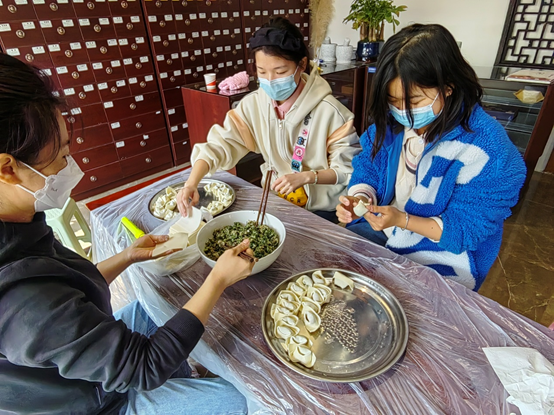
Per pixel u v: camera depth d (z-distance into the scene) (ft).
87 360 1.71
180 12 8.96
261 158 8.98
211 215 3.67
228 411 2.58
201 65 9.94
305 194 4.98
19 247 1.73
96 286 2.12
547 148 8.77
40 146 1.64
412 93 2.60
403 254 3.65
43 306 1.62
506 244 6.57
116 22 8.09
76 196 8.89
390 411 1.81
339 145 4.57
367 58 10.20
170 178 4.79
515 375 1.89
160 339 1.93
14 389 1.88
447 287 2.59
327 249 3.12
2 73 1.48
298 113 4.44
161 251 2.85
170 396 2.59
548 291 5.47
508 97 7.30
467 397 1.84
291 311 2.42
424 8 9.43
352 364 2.09
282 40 3.75
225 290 2.72
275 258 2.82
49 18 7.20
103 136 8.83
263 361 2.14
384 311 2.42
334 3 11.32
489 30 8.55
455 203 3.08
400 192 3.72
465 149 2.87
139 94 9.11
